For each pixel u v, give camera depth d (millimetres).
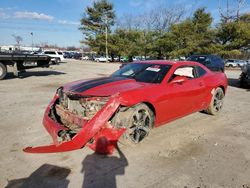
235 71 29625
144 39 47781
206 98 5488
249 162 3570
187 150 3912
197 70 5383
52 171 3188
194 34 39344
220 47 37438
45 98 7691
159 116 4219
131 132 3807
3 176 3059
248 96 9391
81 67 25266
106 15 55688
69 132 3469
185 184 2973
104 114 3400
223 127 5121
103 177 3076
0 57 10945
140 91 3857
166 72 4543
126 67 5152
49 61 13086
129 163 3428
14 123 5035
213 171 3285
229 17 41531
